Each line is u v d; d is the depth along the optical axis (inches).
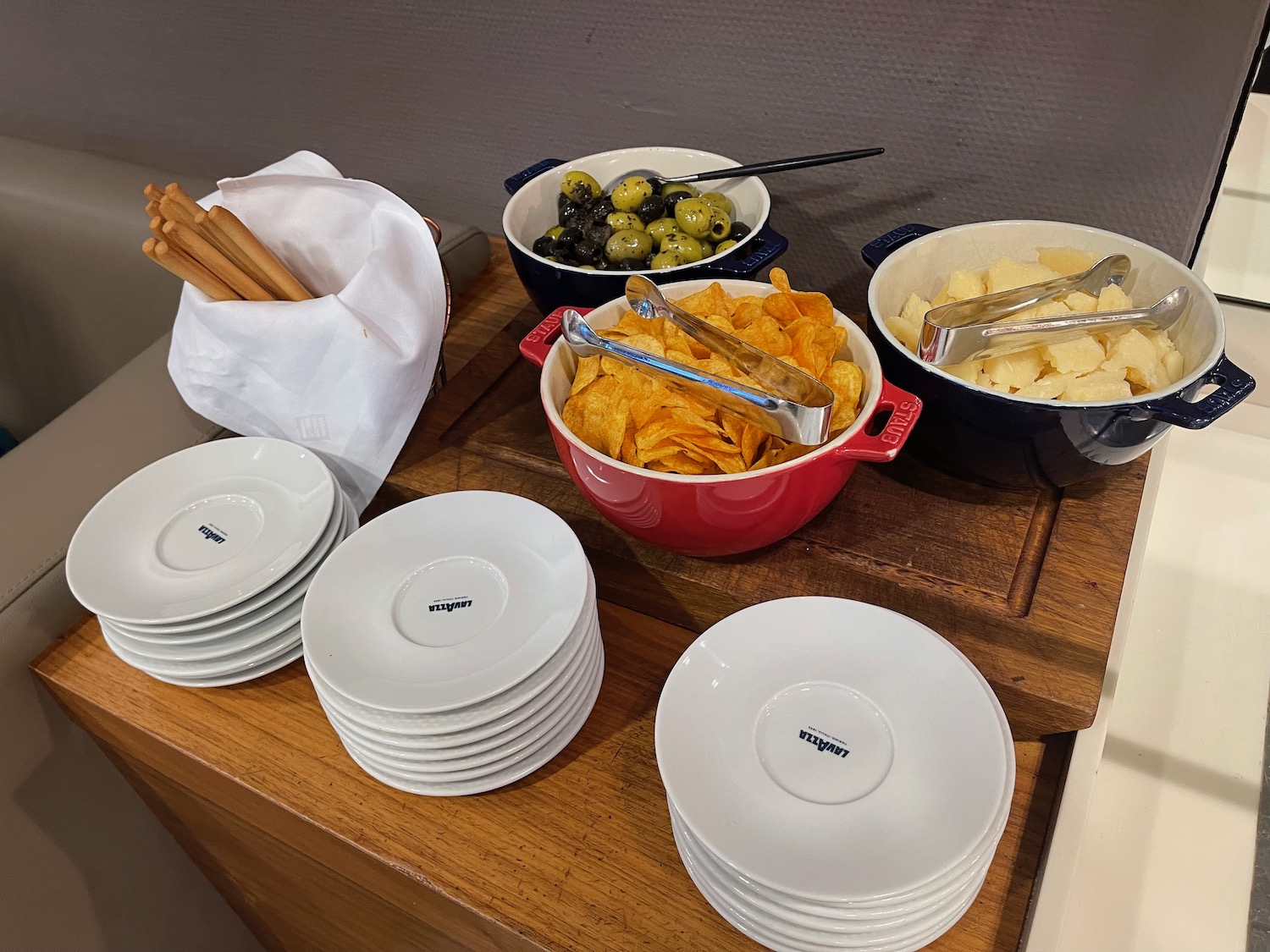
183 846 36.5
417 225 29.4
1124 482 28.1
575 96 37.0
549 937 21.0
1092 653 23.6
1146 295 26.5
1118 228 30.7
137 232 46.2
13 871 30.1
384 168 45.0
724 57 32.9
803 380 22.6
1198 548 34.5
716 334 24.4
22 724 28.7
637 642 27.7
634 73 35.0
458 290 39.3
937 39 29.1
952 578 25.8
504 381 34.4
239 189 31.0
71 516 30.4
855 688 21.7
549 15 34.8
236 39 42.9
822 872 18.1
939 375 23.6
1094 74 27.7
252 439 30.0
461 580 24.9
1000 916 20.9
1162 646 31.6
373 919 28.7
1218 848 26.8
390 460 30.2
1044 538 26.8
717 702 21.6
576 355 25.9
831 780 20.1
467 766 22.3
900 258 27.5
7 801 29.1
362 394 28.9
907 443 28.2
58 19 47.0
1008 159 30.8
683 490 22.0
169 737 25.7
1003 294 25.9
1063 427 23.0
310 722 25.9
